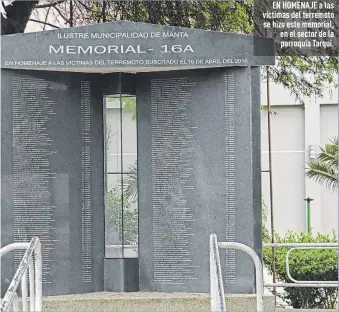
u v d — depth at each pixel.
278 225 17.52
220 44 11.80
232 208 11.94
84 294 12.03
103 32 11.76
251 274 11.93
